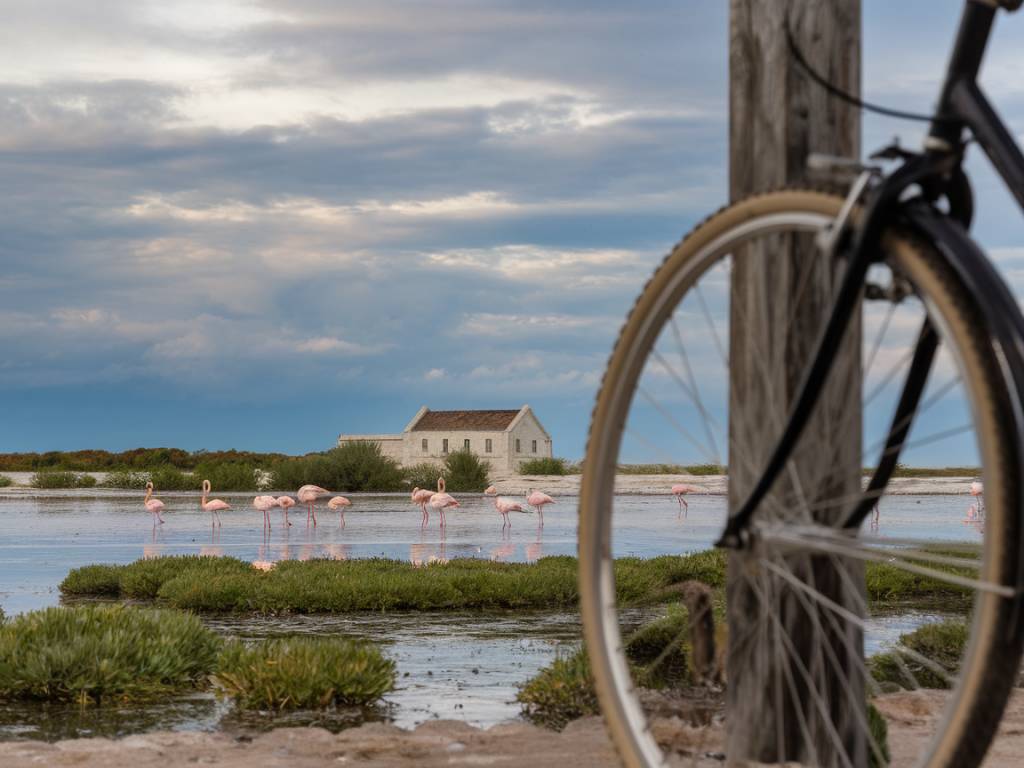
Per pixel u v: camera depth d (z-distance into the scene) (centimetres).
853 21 334
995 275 165
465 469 6962
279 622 1382
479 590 1578
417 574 1684
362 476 6869
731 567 332
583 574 248
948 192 183
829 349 192
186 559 1895
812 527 217
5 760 436
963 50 183
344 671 772
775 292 316
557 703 748
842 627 309
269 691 747
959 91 183
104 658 793
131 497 5884
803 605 309
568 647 1149
